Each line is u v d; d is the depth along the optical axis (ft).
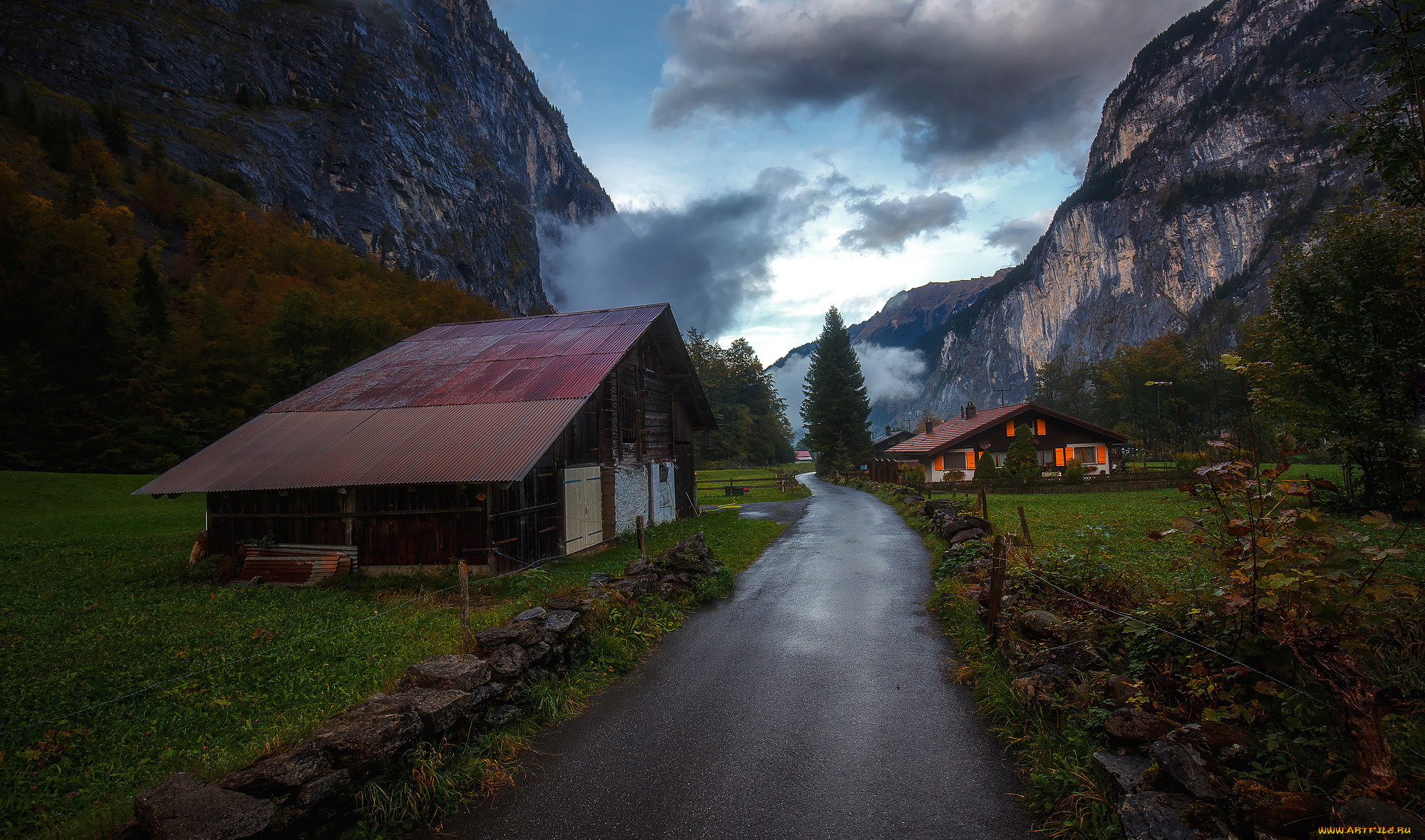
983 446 157.28
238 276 229.25
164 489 52.90
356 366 73.87
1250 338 61.57
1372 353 52.60
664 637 32.27
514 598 41.32
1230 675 14.21
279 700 23.98
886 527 75.20
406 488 50.49
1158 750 13.52
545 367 64.59
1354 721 11.60
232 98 505.25
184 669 28.02
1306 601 13.43
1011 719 19.99
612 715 22.59
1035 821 15.02
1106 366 300.40
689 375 90.43
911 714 21.67
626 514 72.38
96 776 18.71
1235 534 14.06
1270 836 10.89
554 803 16.78
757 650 29.55
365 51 619.26
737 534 69.26
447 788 17.02
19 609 40.70
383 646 30.25
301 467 52.60
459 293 280.92
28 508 99.35
